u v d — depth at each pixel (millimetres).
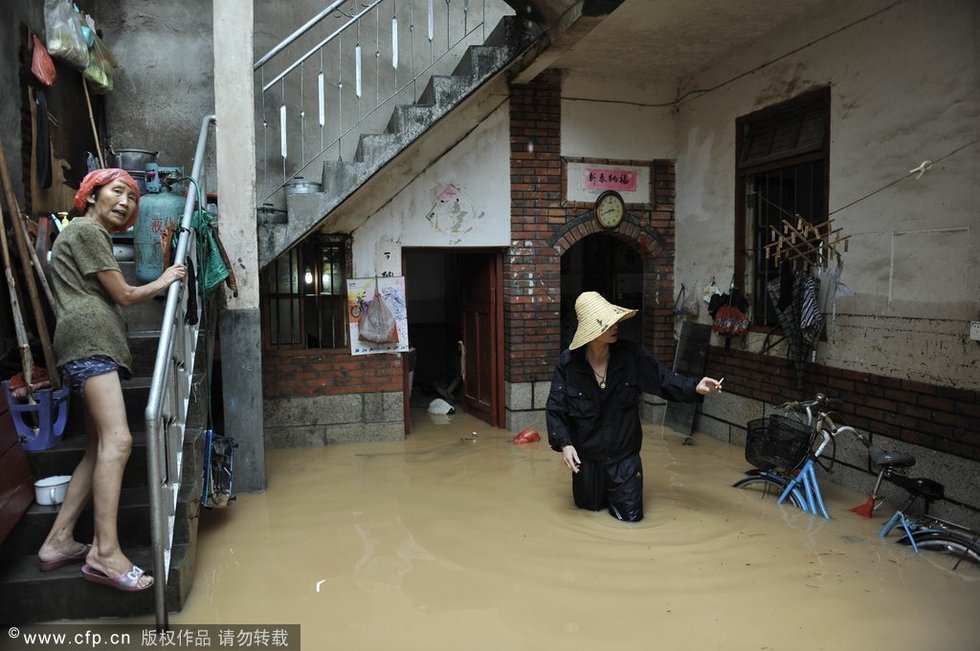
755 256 6273
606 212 7105
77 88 5637
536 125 6895
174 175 5227
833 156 5258
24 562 3285
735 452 6180
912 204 4574
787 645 3029
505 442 6578
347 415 6594
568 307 9289
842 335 5148
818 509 4656
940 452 4379
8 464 3230
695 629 3162
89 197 3180
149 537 3498
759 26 5812
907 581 3627
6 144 4156
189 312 3936
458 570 3787
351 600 3447
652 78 7184
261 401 5133
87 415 3143
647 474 5535
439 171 6672
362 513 4680
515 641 3064
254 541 4207
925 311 4484
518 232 6918
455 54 7020
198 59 6523
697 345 6914
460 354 8883
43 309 4023
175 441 3488
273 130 6586
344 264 6543
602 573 3738
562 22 5297
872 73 4883
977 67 4109
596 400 4461
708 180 6812
